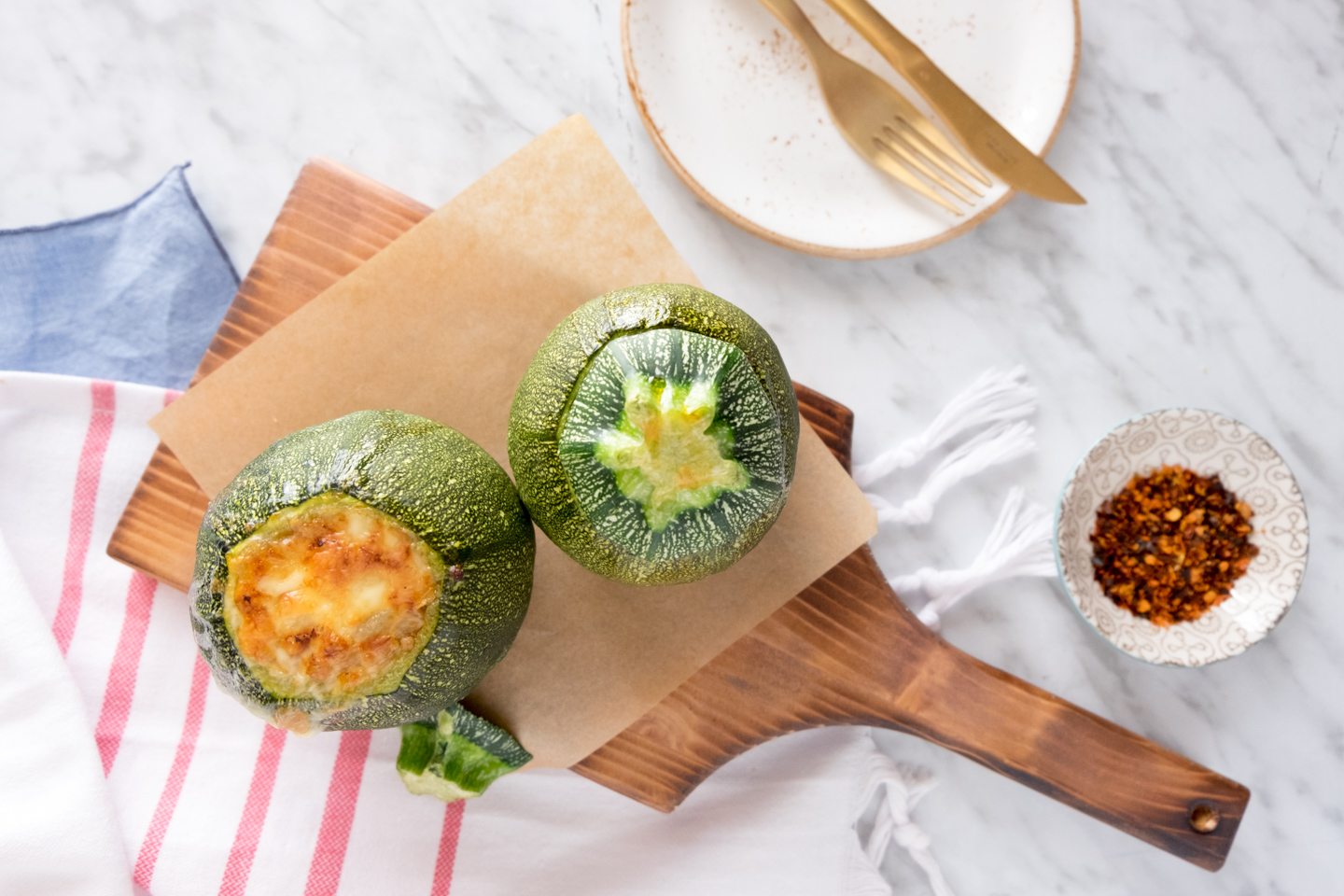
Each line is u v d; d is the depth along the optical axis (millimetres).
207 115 707
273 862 664
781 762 689
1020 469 710
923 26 686
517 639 653
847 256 677
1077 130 710
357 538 575
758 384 584
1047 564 693
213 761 667
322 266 662
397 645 577
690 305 597
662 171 704
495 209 649
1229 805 673
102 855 644
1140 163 711
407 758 638
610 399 580
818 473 655
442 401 652
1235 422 673
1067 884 713
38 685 646
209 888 659
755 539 601
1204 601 684
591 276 653
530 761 652
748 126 686
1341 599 714
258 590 572
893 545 706
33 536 668
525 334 653
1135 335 713
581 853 683
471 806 679
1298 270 712
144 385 680
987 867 713
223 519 579
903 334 709
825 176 688
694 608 655
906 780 704
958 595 694
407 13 704
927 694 669
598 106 707
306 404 647
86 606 668
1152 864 713
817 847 686
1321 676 712
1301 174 710
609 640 654
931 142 678
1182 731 709
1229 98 710
